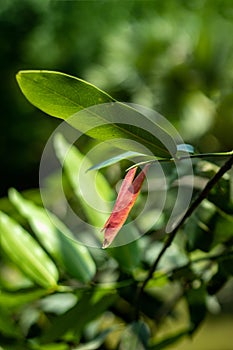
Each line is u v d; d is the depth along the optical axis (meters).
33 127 3.17
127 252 0.63
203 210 0.62
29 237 0.63
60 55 3.10
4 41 3.32
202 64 1.07
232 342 1.20
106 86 1.41
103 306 0.62
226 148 0.96
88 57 2.83
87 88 0.49
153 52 1.29
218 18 1.22
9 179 3.28
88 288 0.62
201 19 1.28
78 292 0.62
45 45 3.16
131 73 1.32
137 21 1.90
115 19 2.58
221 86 1.02
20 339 0.62
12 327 0.62
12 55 3.34
